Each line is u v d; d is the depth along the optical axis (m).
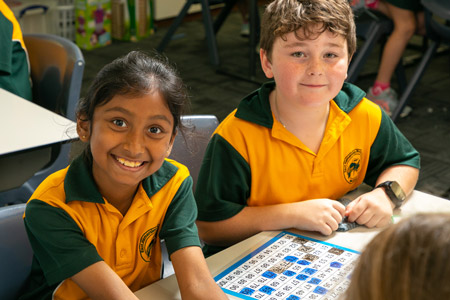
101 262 0.98
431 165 3.04
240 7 5.41
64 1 5.12
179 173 1.14
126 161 0.99
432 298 0.38
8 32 2.12
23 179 1.56
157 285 1.04
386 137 1.40
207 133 1.53
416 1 3.41
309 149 1.30
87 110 1.02
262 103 1.31
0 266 1.12
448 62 4.77
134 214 1.07
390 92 3.71
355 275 0.43
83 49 5.07
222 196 1.31
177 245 1.06
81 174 1.05
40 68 2.18
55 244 0.99
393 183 1.31
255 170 1.31
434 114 3.72
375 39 3.50
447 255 0.39
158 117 0.99
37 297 1.09
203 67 4.62
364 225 1.24
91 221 1.04
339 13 1.17
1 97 1.84
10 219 1.13
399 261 0.40
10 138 1.54
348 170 1.37
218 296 0.97
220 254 1.12
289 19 1.17
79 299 1.03
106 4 5.10
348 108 1.34
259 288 1.00
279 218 1.22
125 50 5.06
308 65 1.18
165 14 5.89
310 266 1.07
